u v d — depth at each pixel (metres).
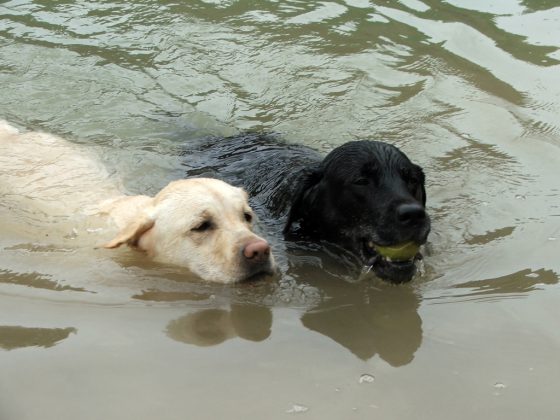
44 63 2.96
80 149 2.64
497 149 2.60
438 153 2.60
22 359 1.99
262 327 2.09
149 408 1.91
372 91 2.86
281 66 2.98
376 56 3.03
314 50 3.06
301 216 2.38
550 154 2.57
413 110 2.78
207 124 2.76
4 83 2.86
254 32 3.16
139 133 2.71
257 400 1.93
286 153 2.57
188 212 2.26
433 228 2.34
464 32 3.16
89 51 3.03
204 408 1.91
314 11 3.32
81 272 2.23
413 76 2.93
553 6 3.35
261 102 2.84
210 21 3.22
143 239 2.30
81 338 2.04
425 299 2.16
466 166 2.54
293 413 1.91
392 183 2.25
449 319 2.10
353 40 3.11
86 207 2.42
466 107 2.78
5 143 2.60
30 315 2.10
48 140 2.64
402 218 2.18
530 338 2.05
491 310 2.12
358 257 2.28
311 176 2.35
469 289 2.18
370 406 1.92
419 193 2.31
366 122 2.74
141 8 3.32
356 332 2.08
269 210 2.43
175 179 2.54
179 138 2.71
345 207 2.28
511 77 2.91
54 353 2.01
